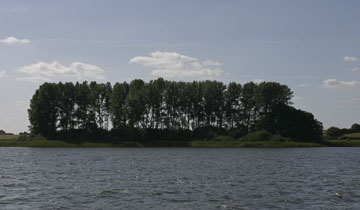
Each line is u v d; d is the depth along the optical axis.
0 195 37.88
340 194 38.97
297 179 51.22
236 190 41.50
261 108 158.62
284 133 151.00
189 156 96.75
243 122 162.50
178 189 42.03
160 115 157.75
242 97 163.75
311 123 154.88
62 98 154.62
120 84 158.25
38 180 49.16
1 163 75.56
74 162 77.75
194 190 41.38
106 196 37.47
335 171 62.06
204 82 166.00
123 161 80.62
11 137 166.00
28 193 39.06
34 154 103.81
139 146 145.00
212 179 50.66
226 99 164.50
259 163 76.56
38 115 149.38
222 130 161.38
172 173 57.78
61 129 154.75
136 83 160.00
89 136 151.75
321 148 138.38
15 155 99.88
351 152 116.38
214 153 109.19
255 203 34.62
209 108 162.88
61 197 36.88
